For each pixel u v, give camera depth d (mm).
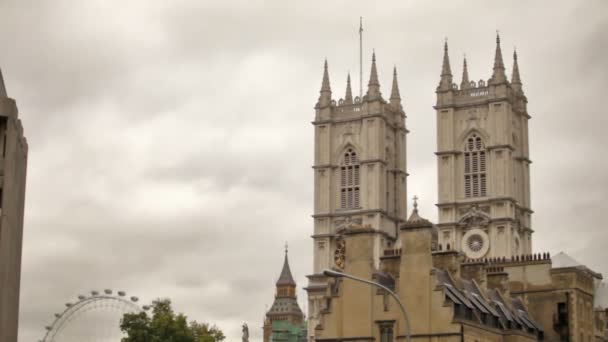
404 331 130750
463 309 132875
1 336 83750
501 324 141375
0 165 85188
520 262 166375
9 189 85625
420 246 131875
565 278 163250
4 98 85875
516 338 139375
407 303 131250
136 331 194750
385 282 135625
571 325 161625
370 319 132875
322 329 135125
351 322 133875
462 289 139250
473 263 147125
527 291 165125
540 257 165875
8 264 85500
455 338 128000
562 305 162625
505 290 154125
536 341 147250
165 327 194000
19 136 90125
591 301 169750
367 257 134875
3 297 84438
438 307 129500
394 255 140875
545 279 164250
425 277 130875
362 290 134125
